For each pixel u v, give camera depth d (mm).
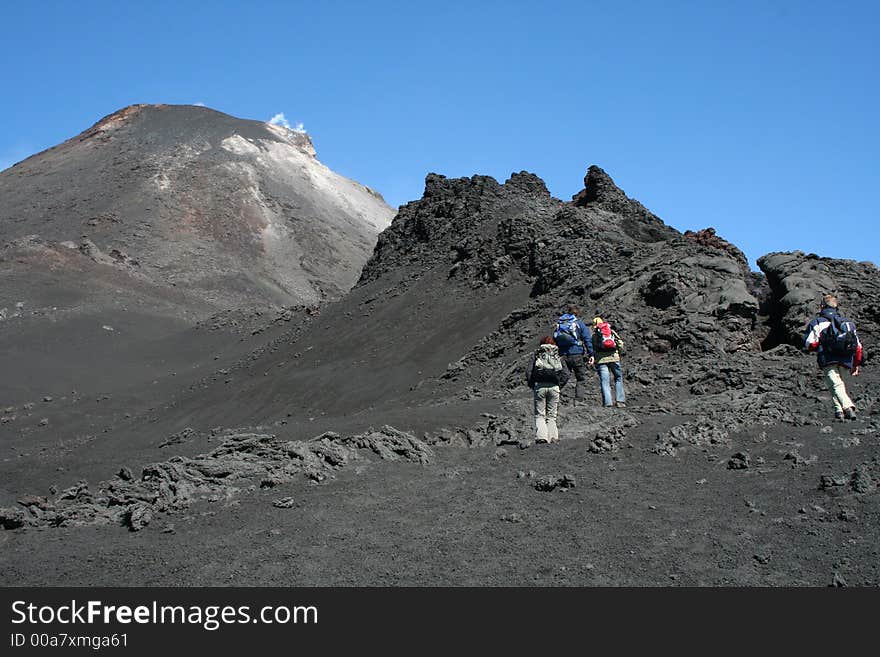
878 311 18469
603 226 34781
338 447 12023
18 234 129750
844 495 8805
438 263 41250
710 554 7922
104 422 44562
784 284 19906
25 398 52469
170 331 76188
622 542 8328
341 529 8992
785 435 11375
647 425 12766
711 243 25109
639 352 19062
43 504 10547
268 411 31344
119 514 9922
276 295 124500
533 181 47531
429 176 49750
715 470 10375
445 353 30094
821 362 11922
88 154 176125
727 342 18766
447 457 12078
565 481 10117
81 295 84375
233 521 9391
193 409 35719
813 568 7430
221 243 141875
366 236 169500
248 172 174125
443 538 8656
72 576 8047
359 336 36375
